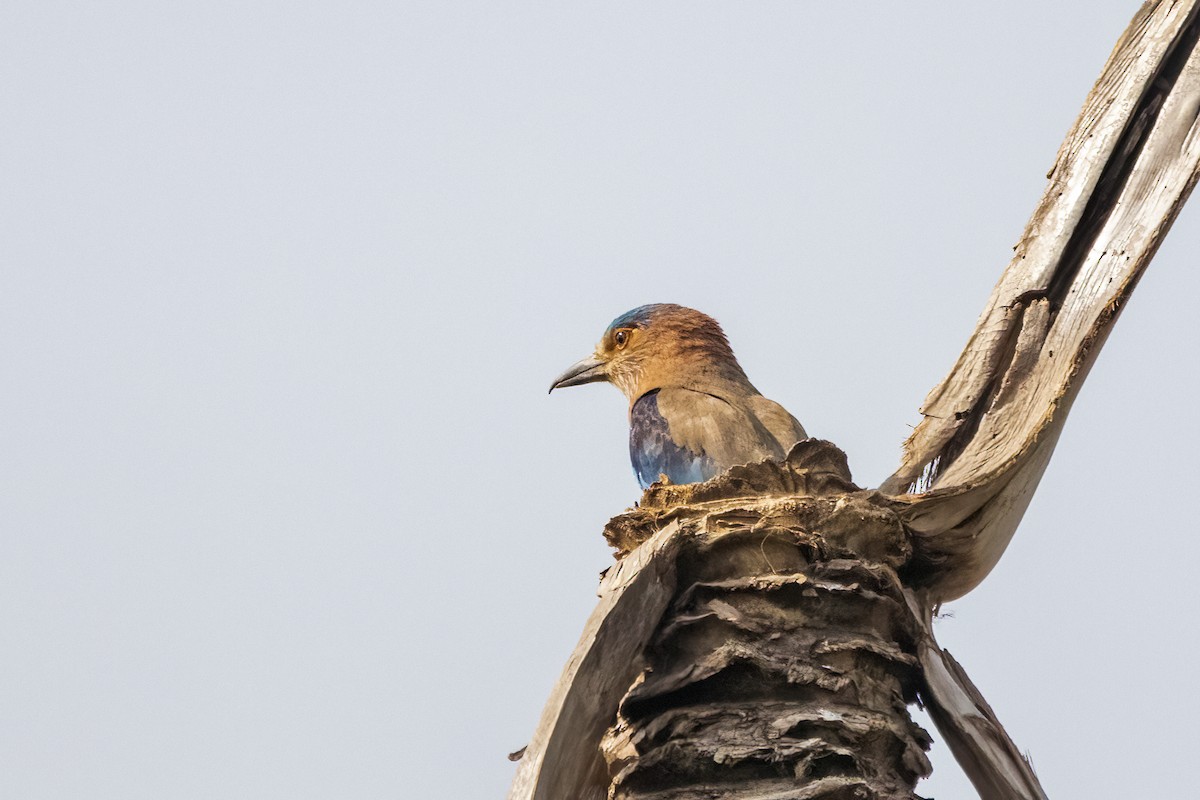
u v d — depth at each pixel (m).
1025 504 13.08
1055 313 13.89
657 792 11.04
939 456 13.83
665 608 11.79
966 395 13.93
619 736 11.45
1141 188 14.16
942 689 12.16
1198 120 14.34
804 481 12.39
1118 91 14.66
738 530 11.87
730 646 11.38
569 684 11.38
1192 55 14.62
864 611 11.74
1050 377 13.50
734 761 10.95
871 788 10.89
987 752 11.98
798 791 10.77
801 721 11.08
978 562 12.89
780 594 11.61
